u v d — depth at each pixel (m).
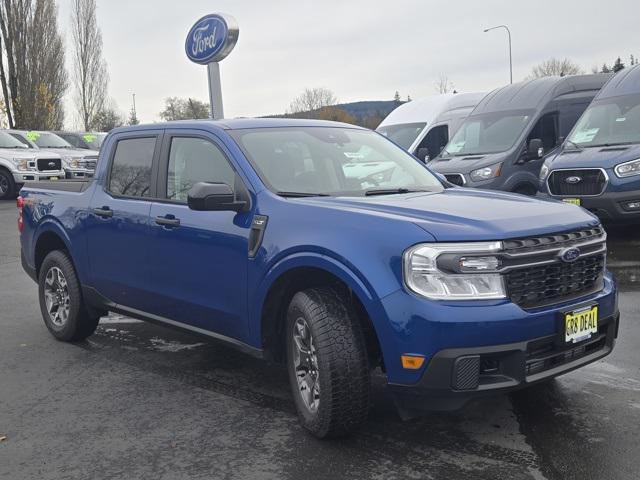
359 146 5.07
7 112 37.44
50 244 6.30
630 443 3.69
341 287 3.89
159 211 4.91
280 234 3.98
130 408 4.50
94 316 5.91
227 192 4.19
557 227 3.66
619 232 10.77
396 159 5.13
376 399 4.48
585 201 9.59
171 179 4.98
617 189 9.28
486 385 3.36
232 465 3.64
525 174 11.60
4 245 12.13
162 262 4.87
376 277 3.47
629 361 4.99
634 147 9.45
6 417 4.41
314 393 3.89
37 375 5.22
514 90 12.88
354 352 3.65
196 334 4.77
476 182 11.45
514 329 3.35
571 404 4.25
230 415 4.33
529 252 3.48
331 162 4.74
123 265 5.25
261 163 4.47
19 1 37.31
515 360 3.38
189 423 4.22
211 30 12.62
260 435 4.00
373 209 3.82
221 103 13.01
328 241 3.70
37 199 6.27
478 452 3.66
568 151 10.32
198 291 4.61
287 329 4.07
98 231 5.46
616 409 4.15
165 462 3.71
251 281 4.16
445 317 3.30
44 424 4.28
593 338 3.78
